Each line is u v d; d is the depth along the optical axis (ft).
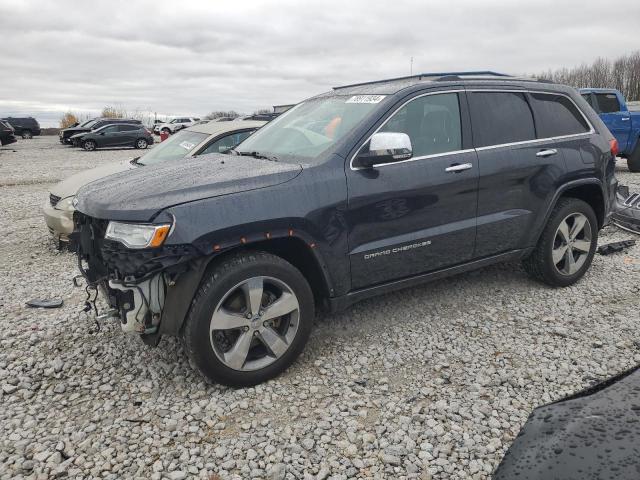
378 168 11.54
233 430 9.18
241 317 10.08
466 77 13.71
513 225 13.88
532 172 13.96
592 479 4.34
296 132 13.07
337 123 12.34
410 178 11.85
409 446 8.64
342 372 11.05
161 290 9.80
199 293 9.71
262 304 10.59
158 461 8.40
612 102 39.40
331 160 11.11
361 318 13.66
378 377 10.85
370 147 11.07
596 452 4.58
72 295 15.94
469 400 9.92
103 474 8.14
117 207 9.56
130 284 9.46
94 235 10.52
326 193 10.75
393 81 14.16
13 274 18.19
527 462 4.81
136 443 8.87
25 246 22.18
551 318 13.37
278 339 10.55
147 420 9.49
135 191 10.07
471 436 8.88
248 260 10.04
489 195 13.26
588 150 15.23
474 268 13.69
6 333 13.14
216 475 8.09
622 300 14.51
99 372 11.22
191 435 9.07
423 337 12.55
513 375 10.75
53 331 13.25
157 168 12.25
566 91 15.62
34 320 13.98
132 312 9.63
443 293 15.21
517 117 14.14
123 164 23.31
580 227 15.29
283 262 10.44
